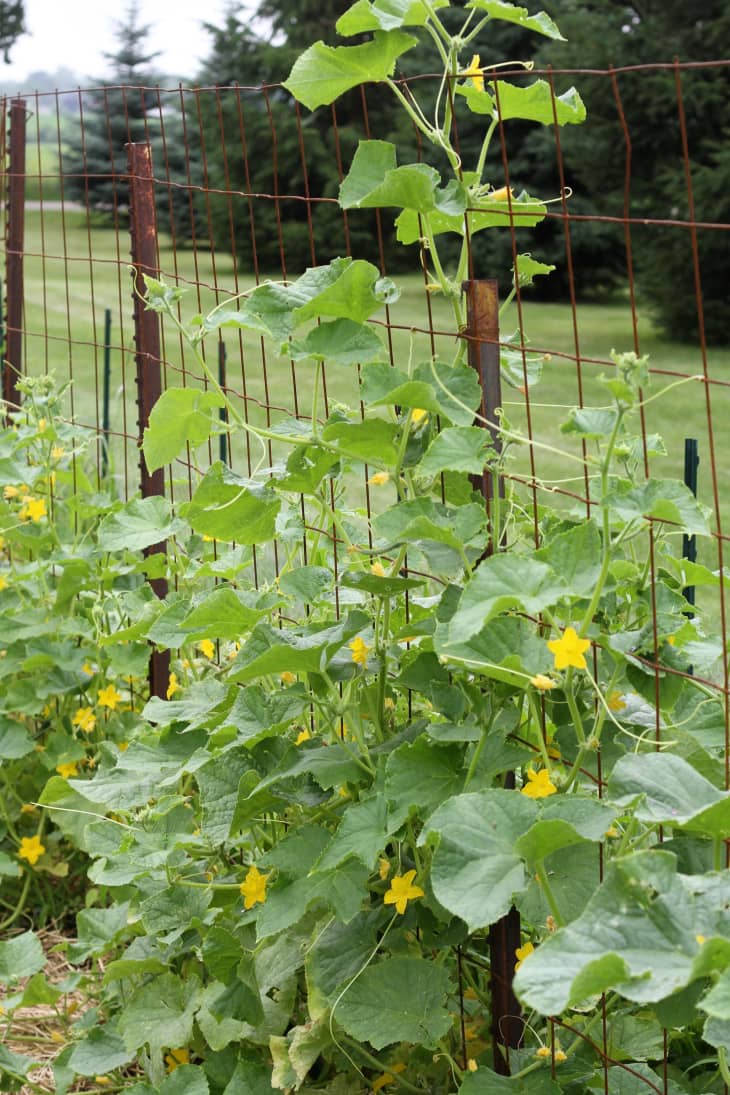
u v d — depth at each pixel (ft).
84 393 30.86
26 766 11.43
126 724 11.15
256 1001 7.12
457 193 6.73
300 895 6.66
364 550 7.25
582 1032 6.95
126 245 76.74
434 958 7.49
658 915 4.84
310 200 7.64
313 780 7.26
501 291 54.39
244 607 7.18
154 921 7.69
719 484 23.89
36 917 10.91
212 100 67.72
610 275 56.59
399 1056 7.33
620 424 5.79
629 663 6.43
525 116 7.14
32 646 11.10
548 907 6.13
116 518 9.32
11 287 15.37
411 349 6.92
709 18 40.98
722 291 42.65
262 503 7.33
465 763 6.50
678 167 41.55
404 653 7.47
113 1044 7.98
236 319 7.06
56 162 130.82
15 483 11.56
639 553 8.09
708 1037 5.29
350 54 6.94
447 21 54.24
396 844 7.16
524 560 5.69
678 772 5.57
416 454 7.01
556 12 47.47
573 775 6.26
